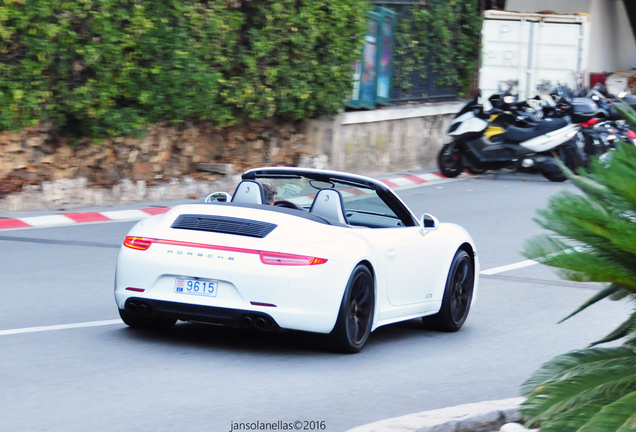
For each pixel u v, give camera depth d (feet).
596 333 54.70
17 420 32.48
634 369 28.68
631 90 196.75
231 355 43.91
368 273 44.75
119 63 90.48
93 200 93.25
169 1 94.94
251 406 35.70
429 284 51.47
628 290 28.25
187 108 100.37
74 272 64.28
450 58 155.63
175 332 48.37
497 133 130.62
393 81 141.18
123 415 33.63
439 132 149.89
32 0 81.35
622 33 214.69
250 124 116.88
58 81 87.81
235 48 108.78
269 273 40.96
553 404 27.45
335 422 34.35
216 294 41.42
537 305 62.64
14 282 59.98
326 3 115.44
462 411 33.86
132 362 41.50
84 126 92.68
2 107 83.20
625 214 28.19
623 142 28.63
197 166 109.19
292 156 123.13
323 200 47.03
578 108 130.82
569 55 154.51
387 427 31.58
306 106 120.06
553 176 131.54
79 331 47.29
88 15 87.66
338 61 120.26
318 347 46.73
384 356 46.24
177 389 37.47
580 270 26.76
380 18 133.28
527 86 157.58
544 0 199.11
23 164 88.94
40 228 81.46
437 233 52.85
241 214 43.52
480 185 128.26
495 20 158.81
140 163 100.99
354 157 130.00
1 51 82.38
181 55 96.63
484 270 74.59
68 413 33.58
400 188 122.72
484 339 52.44
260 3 109.29
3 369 39.27
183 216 44.14
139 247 43.16
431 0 147.74
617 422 25.46
